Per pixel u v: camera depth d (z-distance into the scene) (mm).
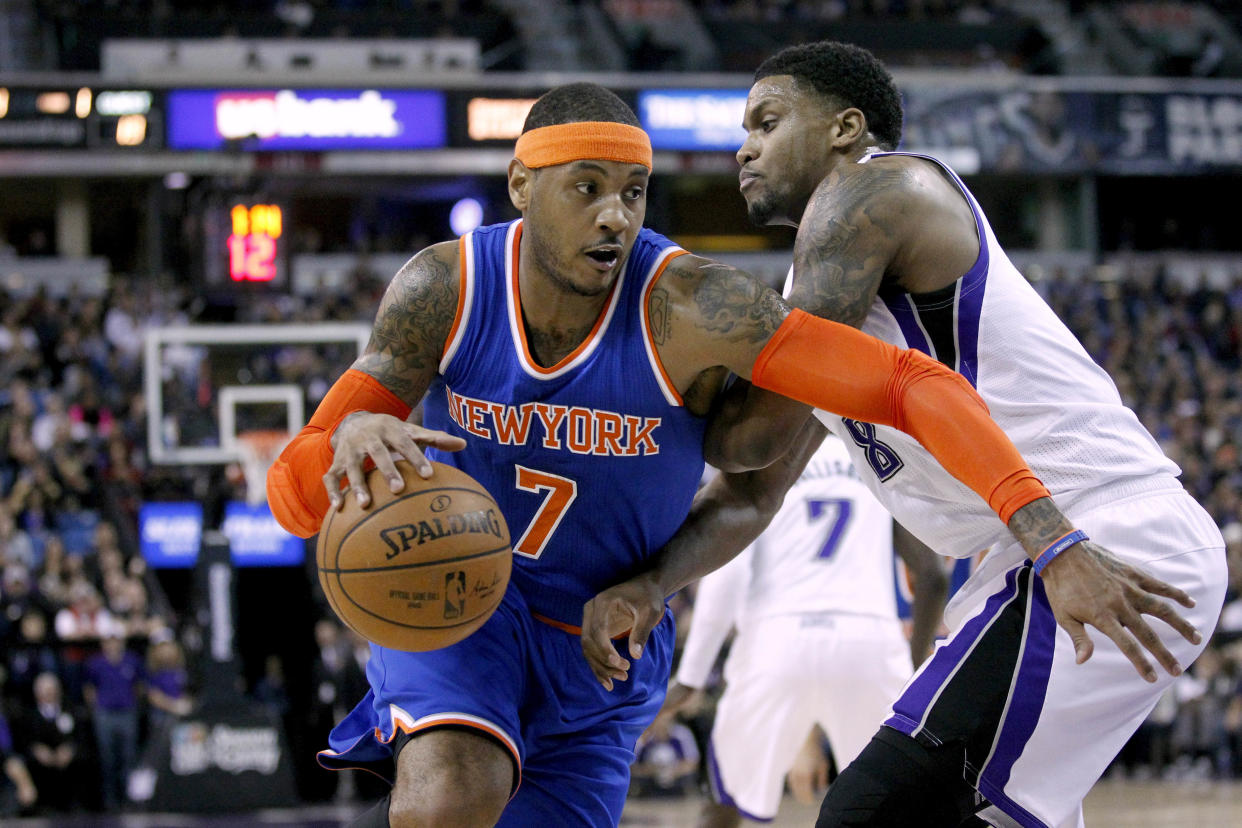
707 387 2840
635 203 2713
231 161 15375
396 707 2850
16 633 11250
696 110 16344
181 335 11609
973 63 25172
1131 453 2924
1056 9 26219
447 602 2586
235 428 11758
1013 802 2814
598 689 3021
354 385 2826
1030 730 2793
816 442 3252
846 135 3166
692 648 4883
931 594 4379
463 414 2869
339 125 15531
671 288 2770
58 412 15359
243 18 22281
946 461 2596
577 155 2637
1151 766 13320
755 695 4832
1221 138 19328
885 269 2904
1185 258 23109
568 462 2836
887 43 25062
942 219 2885
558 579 2973
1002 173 19000
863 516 4879
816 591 4805
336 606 2656
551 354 2824
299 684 15023
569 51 23797
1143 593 2455
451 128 15656
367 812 2850
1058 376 2926
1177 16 26016
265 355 12719
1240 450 17047
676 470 2902
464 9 23719
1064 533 2492
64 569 12336
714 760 4926
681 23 24812
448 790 2666
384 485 2602
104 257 21688
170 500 14648
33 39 21859
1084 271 21578
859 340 2656
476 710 2779
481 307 2812
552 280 2723
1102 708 2816
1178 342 19891
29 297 18047
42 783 10852
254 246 11328
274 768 10508
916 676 2945
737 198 24375
